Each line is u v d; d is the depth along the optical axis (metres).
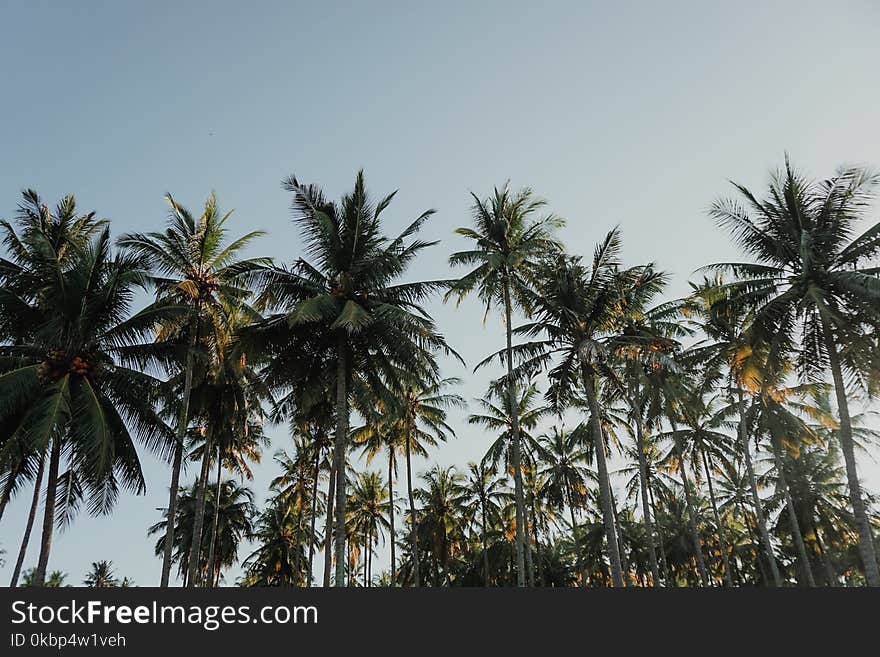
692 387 31.80
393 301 24.58
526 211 29.70
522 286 28.02
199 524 27.30
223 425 29.48
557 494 43.62
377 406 27.77
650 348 25.20
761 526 31.11
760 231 22.70
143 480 21.89
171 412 23.19
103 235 21.77
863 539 18.86
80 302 20.70
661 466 43.41
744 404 34.47
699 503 51.72
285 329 24.17
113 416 21.23
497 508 48.91
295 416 28.17
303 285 23.75
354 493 49.94
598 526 51.41
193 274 24.31
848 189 21.77
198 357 23.45
